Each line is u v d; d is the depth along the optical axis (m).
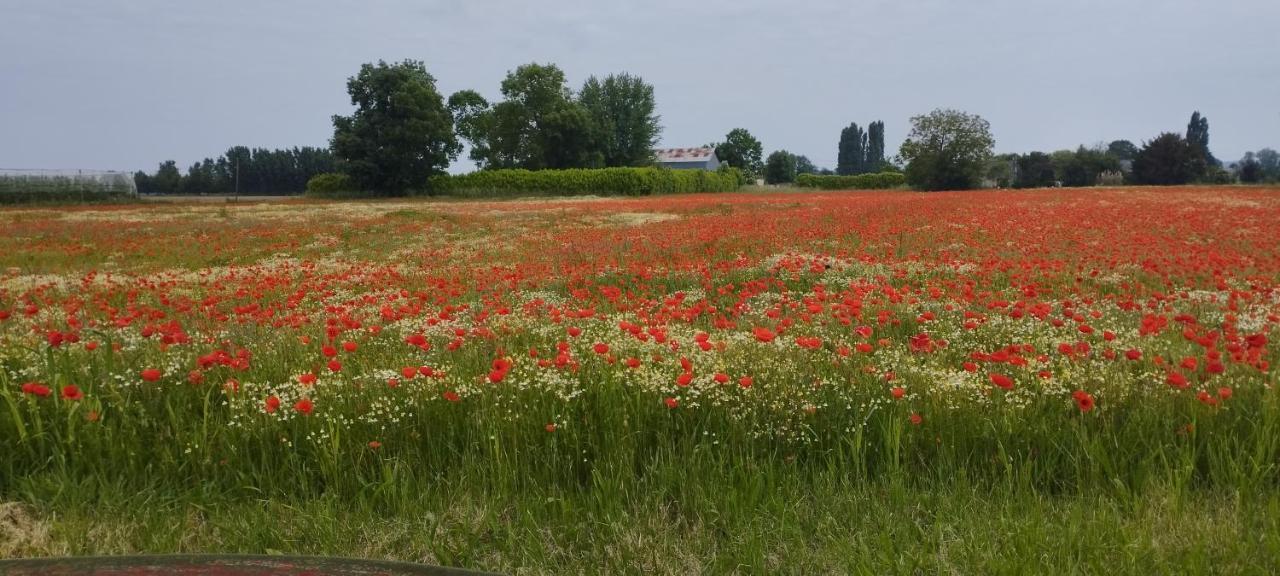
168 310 8.30
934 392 4.38
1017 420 4.03
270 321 6.86
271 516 3.47
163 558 1.71
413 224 26.44
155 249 18.44
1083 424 3.90
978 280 9.79
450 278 11.70
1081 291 9.00
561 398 4.32
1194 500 3.46
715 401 4.27
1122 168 81.94
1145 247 13.36
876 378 4.64
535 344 5.97
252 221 28.36
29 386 3.86
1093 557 2.89
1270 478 3.46
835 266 11.52
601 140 88.81
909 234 17.28
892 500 3.51
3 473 3.85
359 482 3.74
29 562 1.66
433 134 66.50
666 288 10.58
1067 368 4.82
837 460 3.94
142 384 4.55
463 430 4.21
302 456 4.00
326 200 60.94
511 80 85.56
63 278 12.33
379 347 5.95
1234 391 4.30
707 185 76.62
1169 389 4.27
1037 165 81.38
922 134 73.06
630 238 18.27
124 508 3.59
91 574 1.59
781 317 7.26
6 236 21.80
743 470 3.79
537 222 27.14
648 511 3.47
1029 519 3.18
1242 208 27.19
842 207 31.80
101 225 26.44
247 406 4.30
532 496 3.62
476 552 3.25
